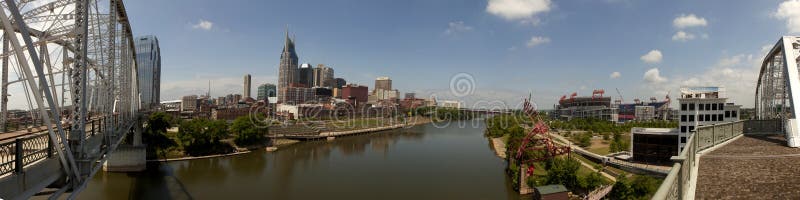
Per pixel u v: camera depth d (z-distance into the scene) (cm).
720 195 1255
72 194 2155
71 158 2169
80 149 2398
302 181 7688
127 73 5669
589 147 11912
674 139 7994
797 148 2008
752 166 1603
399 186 7375
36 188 1933
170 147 10612
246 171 8675
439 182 7725
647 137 8319
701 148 2100
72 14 2942
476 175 8431
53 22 2900
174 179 7612
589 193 5838
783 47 3209
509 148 9331
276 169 9006
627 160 8512
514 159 8531
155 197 6234
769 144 2228
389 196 6675
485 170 9025
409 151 12538
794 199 1155
